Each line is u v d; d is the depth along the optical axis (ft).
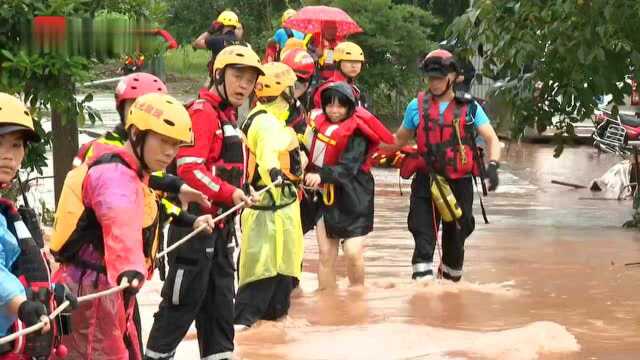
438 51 68.33
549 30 94.07
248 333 54.13
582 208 112.78
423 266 69.51
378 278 70.95
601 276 71.77
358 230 66.23
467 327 56.44
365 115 65.92
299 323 56.65
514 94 104.01
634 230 95.86
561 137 105.40
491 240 88.58
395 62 175.11
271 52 101.91
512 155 165.58
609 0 89.92
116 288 33.58
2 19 68.33
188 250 44.86
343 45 72.95
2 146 31.35
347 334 54.13
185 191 41.01
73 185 35.55
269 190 54.75
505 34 96.89
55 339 32.58
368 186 66.54
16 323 31.22
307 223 67.31
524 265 76.23
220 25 96.32
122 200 34.65
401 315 59.36
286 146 53.06
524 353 50.31
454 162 67.67
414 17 172.65
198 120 45.62
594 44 91.91
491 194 124.06
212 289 46.47
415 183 69.97
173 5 179.11
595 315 59.31
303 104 70.23
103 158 35.45
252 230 54.90
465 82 73.36
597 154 163.84
